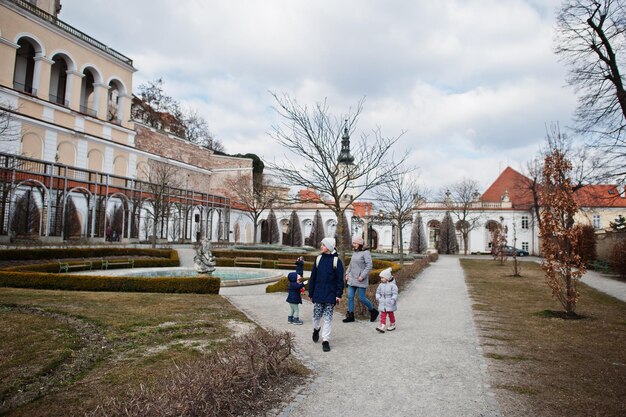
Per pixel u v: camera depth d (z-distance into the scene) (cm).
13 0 3319
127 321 786
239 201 5475
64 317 809
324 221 5591
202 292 1324
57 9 4228
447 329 852
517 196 5559
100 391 461
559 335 809
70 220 2898
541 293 1500
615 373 572
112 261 2214
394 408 446
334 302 692
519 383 528
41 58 3581
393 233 5828
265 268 2661
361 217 5772
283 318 915
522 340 762
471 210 5472
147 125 5053
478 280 1973
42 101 3525
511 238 5353
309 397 475
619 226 2694
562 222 1052
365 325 883
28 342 629
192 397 365
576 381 537
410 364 604
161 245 3366
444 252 5188
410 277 1877
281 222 5966
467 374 561
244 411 430
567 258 1033
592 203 2638
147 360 573
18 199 2566
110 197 3316
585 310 1153
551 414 434
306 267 2591
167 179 4262
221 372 429
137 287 1315
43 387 475
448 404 459
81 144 3791
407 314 1034
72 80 3903
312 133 1591
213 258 1938
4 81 3300
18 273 1346
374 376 550
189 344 656
